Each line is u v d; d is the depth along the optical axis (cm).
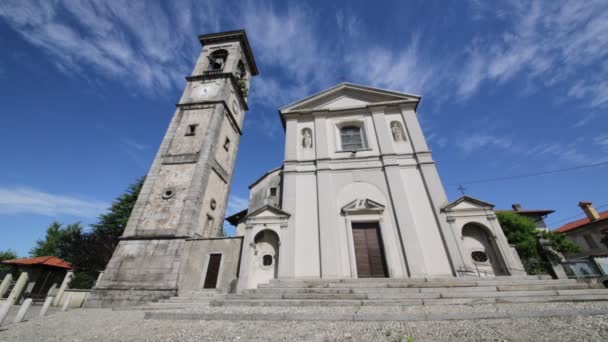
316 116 1534
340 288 819
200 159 1488
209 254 1174
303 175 1334
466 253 1020
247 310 664
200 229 1376
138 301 1072
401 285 827
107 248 1905
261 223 1169
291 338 436
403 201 1174
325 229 1143
